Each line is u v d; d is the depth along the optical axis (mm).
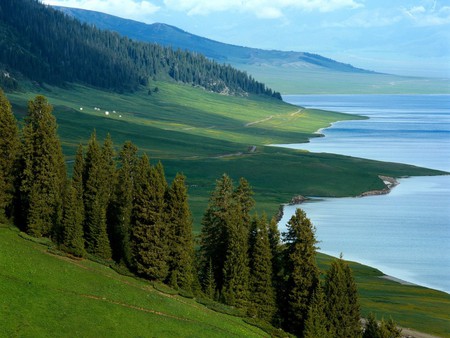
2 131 107438
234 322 91938
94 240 102250
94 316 78438
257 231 106438
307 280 99375
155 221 100000
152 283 97625
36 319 73062
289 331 100500
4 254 86250
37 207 103500
